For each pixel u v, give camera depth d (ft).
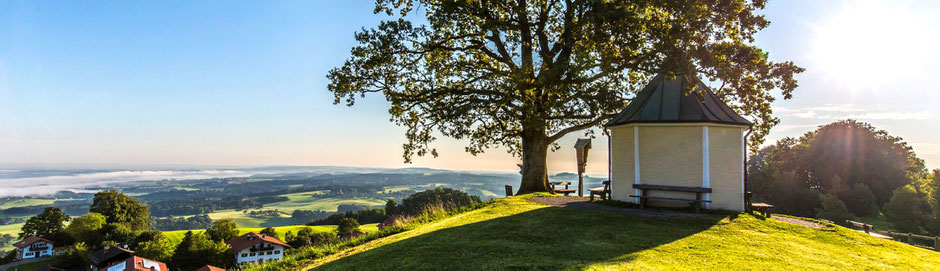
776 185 163.43
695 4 54.80
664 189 46.98
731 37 62.80
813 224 41.57
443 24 67.77
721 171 47.98
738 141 49.42
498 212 46.39
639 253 27.30
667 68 51.78
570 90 61.67
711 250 28.89
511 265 23.98
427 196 225.35
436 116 71.26
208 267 138.92
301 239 210.59
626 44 58.65
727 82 61.72
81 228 222.89
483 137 78.13
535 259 25.44
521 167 77.15
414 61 71.87
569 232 34.19
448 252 27.81
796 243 32.71
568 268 23.21
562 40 69.00
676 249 28.84
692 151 48.08
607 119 68.74
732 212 45.06
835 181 150.82
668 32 54.44
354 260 28.27
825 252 30.25
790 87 62.39
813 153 166.50
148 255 177.06
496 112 69.51
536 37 73.67
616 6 56.80
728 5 57.06
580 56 58.13
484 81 70.64
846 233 37.29
